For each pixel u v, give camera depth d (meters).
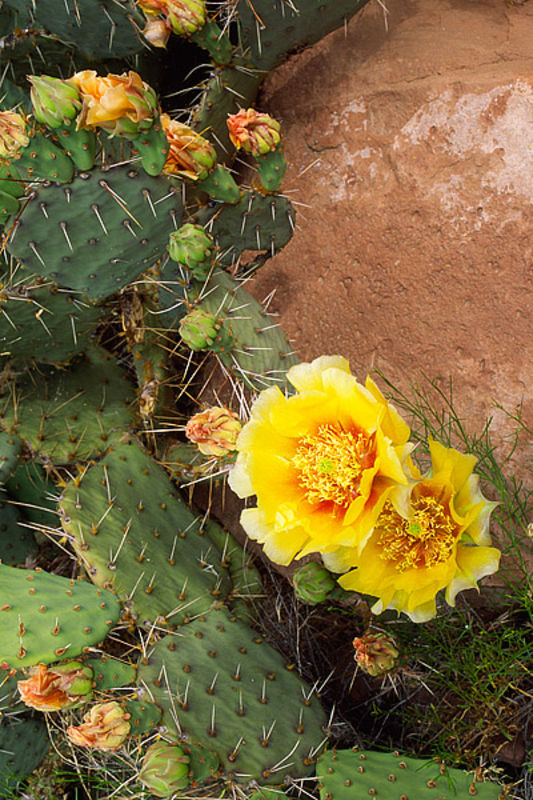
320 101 0.88
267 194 0.78
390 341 0.82
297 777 0.71
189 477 0.83
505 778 0.78
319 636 0.86
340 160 0.86
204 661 0.73
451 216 0.80
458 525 0.64
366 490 0.59
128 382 0.87
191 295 0.73
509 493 0.76
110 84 0.66
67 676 0.67
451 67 0.82
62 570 0.90
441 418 0.79
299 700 0.74
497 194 0.79
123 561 0.76
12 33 0.83
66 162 0.68
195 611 0.77
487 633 0.75
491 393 0.78
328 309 0.85
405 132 0.83
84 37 0.82
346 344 0.84
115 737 0.66
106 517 0.78
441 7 0.85
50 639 0.69
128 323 0.83
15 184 0.71
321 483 0.61
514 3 0.83
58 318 0.79
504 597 0.77
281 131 0.89
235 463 0.67
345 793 0.70
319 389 0.62
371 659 0.71
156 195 0.70
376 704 0.83
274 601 0.85
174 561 0.79
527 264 0.77
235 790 0.72
